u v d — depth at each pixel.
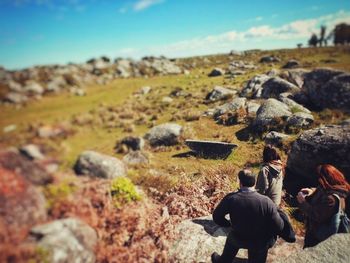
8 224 2.01
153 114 12.96
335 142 6.54
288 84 14.57
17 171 1.96
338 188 3.44
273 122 10.84
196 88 20.02
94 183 2.74
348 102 11.79
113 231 3.21
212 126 12.28
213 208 5.70
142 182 5.99
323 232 3.50
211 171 7.58
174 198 5.50
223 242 4.48
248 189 3.16
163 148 10.27
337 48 49.47
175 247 4.22
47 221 2.29
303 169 6.96
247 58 51.16
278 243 4.48
